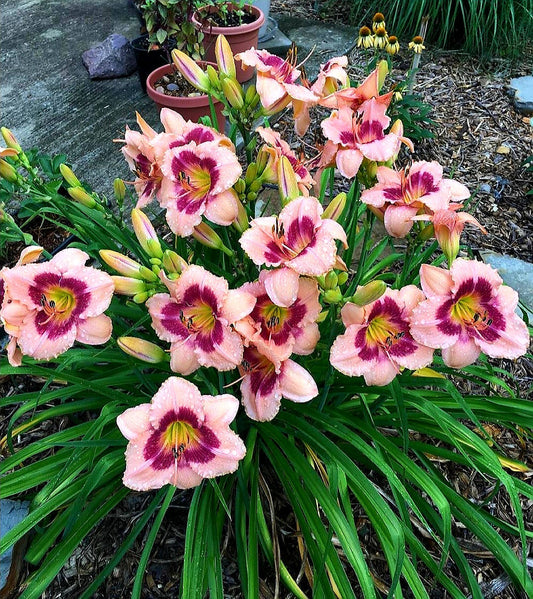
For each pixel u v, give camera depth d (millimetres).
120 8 2777
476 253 1504
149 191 828
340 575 727
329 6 2756
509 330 693
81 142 1847
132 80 2186
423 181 744
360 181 833
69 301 687
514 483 813
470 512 814
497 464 752
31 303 665
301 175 856
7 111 2012
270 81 794
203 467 665
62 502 778
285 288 649
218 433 660
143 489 653
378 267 1100
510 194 1742
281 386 699
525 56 2459
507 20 2320
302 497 805
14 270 659
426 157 1880
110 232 974
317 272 638
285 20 2639
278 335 706
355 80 2162
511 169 1842
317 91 852
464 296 685
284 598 881
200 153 725
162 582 903
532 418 865
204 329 695
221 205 721
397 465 848
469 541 965
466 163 1865
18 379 1201
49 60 2326
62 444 722
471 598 899
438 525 859
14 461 820
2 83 2176
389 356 701
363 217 1445
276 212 1510
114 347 961
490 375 928
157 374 942
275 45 2334
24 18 2666
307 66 2242
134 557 927
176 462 667
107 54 2160
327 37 2467
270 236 673
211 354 675
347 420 882
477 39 2377
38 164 1480
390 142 759
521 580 740
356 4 2566
